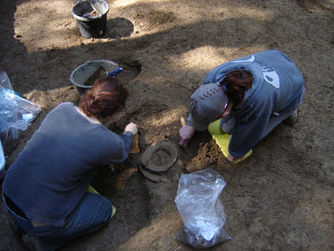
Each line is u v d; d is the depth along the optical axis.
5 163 2.16
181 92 2.66
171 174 2.16
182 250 1.82
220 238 1.84
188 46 3.07
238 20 3.33
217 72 1.85
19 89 2.79
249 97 1.65
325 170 2.15
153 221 1.96
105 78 1.63
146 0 3.62
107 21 3.39
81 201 1.79
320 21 3.31
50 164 1.56
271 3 3.54
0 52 3.13
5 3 3.69
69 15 3.52
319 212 1.94
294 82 1.94
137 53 3.03
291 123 2.40
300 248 1.80
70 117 1.60
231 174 2.16
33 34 3.31
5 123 2.47
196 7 3.50
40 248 1.79
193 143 2.32
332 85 2.69
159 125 2.44
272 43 3.08
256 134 1.87
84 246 1.88
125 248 1.85
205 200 1.99
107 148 1.62
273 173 2.15
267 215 1.95
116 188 2.13
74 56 3.05
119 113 2.49
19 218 1.62
